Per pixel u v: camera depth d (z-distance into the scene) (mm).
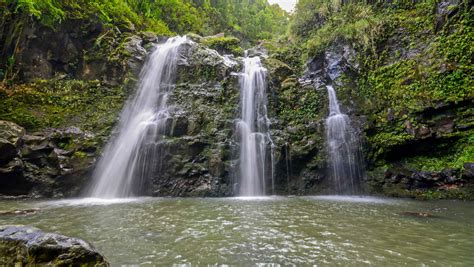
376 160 12375
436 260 4418
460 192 10234
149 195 11898
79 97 14219
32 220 6867
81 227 6246
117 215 7512
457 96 11281
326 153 12688
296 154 12516
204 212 7941
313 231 5973
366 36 15070
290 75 16766
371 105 13508
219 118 13320
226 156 12281
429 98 11812
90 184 11609
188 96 14508
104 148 12359
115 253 4680
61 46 15875
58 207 8719
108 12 18312
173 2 27438
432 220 6977
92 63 16234
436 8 13445
